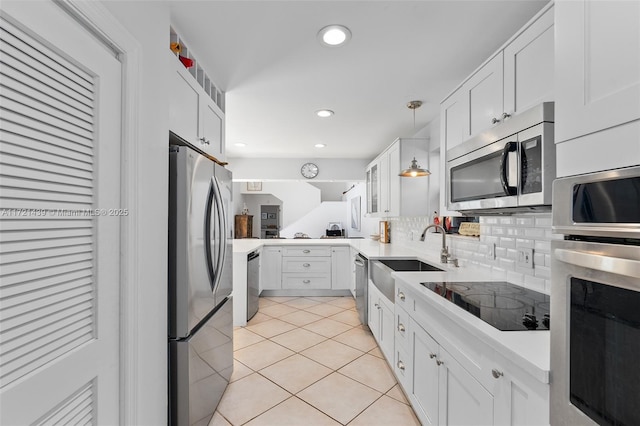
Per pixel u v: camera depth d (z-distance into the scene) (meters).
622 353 0.63
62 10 0.85
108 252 1.02
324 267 4.73
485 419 1.11
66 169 0.86
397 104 2.82
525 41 1.38
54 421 0.81
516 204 1.35
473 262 2.33
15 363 0.71
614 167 0.68
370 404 2.00
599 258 0.65
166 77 1.43
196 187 1.58
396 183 3.41
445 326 1.42
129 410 1.10
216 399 1.90
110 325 1.04
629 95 0.65
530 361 0.87
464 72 2.19
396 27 1.67
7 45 0.69
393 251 3.54
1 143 0.68
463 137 1.92
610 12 0.70
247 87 2.43
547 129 1.21
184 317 1.49
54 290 0.82
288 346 2.89
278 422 1.83
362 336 3.12
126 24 1.13
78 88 0.90
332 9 1.52
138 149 1.17
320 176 5.42
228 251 2.18
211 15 1.56
